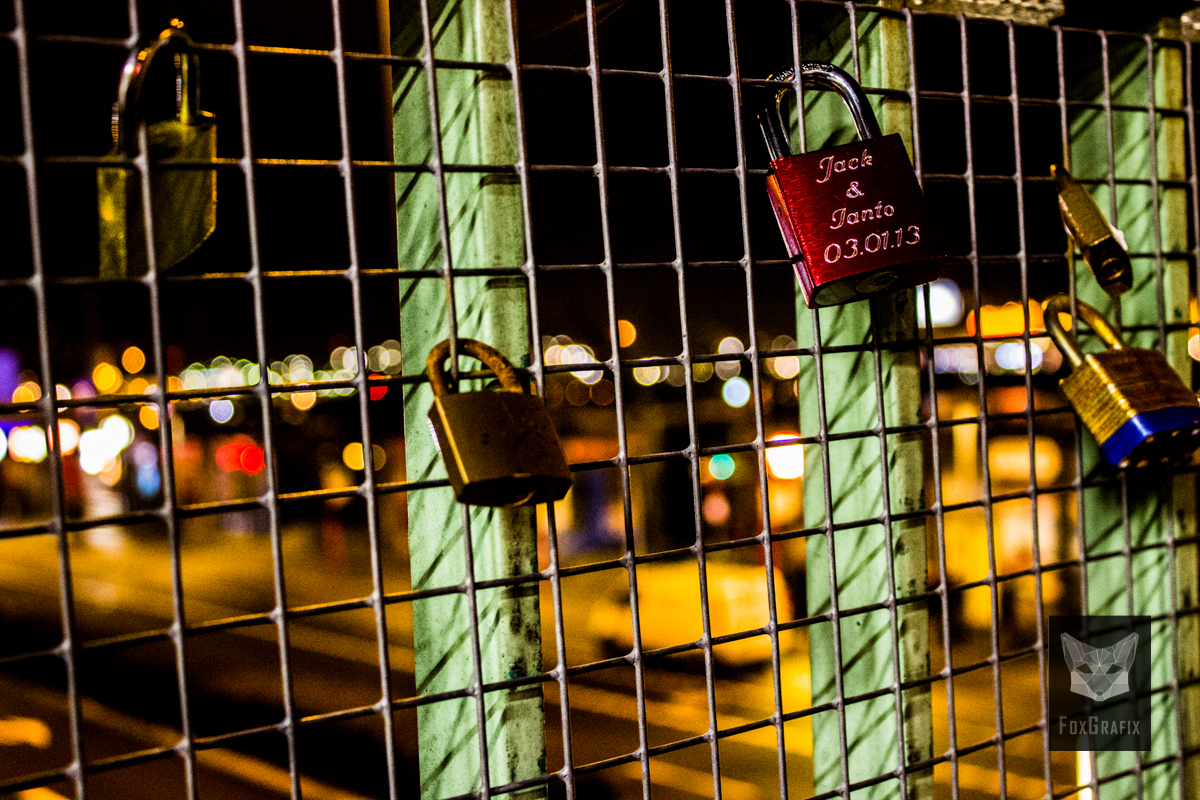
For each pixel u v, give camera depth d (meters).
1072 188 1.64
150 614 11.30
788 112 1.66
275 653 8.92
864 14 1.59
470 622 1.17
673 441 16.62
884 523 1.49
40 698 7.99
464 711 1.30
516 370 1.21
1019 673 6.28
